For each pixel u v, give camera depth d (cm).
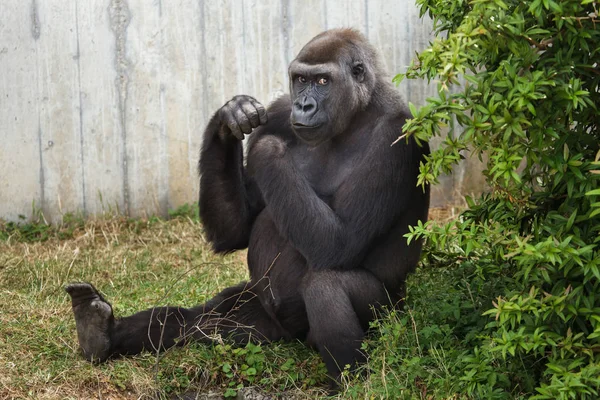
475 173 1620
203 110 1587
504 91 767
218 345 1020
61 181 1569
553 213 820
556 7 724
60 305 1174
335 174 1023
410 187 991
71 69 1550
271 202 961
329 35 1017
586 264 767
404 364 902
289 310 1012
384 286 1023
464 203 1595
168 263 1377
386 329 931
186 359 1008
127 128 1573
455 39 757
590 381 764
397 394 864
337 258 964
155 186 1591
